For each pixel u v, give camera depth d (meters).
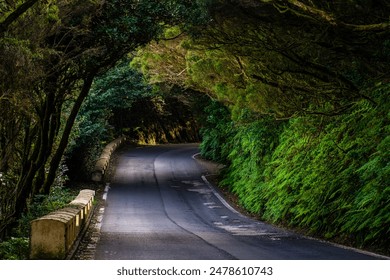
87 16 16.50
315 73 19.42
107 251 14.04
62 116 25.17
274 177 25.14
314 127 22.17
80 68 18.62
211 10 18.23
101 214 24.64
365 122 19.23
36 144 18.44
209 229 20.56
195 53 23.12
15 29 13.52
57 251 12.40
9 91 13.29
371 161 16.36
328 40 16.98
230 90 22.45
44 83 17.56
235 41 18.88
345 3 14.98
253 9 17.50
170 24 18.77
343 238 16.56
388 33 15.24
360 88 19.55
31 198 20.42
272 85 19.98
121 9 17.48
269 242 16.30
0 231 16.52
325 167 20.05
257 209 25.14
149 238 17.05
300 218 20.38
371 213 15.57
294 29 17.58
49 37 16.94
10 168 19.25
